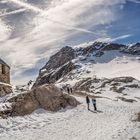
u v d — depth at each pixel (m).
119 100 63.56
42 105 39.53
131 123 31.94
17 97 39.31
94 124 33.28
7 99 39.38
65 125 33.03
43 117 36.25
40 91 40.91
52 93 42.06
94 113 40.59
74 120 35.81
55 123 34.03
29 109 37.47
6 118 34.25
